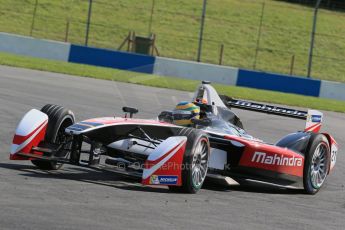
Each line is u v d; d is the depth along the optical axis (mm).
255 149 32688
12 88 62281
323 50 140250
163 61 99688
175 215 24234
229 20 146500
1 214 20875
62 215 21859
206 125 31750
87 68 93000
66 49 101688
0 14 132625
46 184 27141
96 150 30125
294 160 34375
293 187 34625
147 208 24812
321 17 156125
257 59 132375
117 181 30688
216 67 100688
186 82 56094
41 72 80062
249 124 60469
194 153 28953
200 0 153750
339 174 43156
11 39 103125
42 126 30109
